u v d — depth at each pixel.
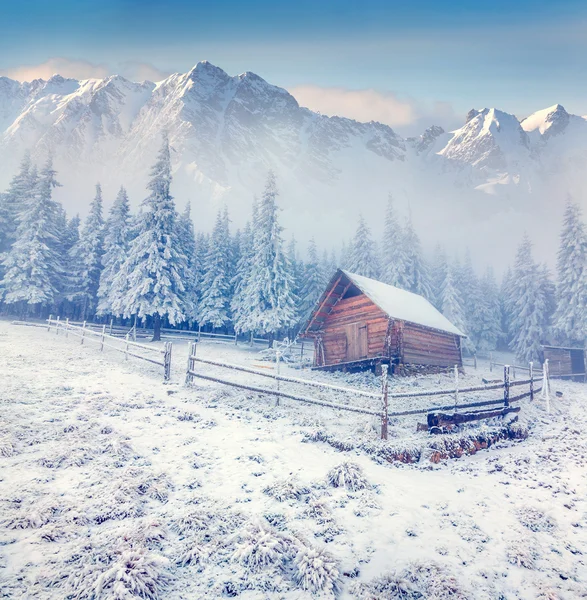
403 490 7.29
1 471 6.52
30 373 13.90
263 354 32.91
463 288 59.88
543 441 11.18
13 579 4.19
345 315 26.20
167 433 9.21
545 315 48.34
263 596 4.40
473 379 26.00
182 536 5.33
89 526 5.34
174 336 37.44
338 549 5.35
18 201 44.56
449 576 4.86
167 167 35.22
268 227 38.56
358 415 12.37
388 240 48.97
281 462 8.12
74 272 43.75
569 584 4.96
